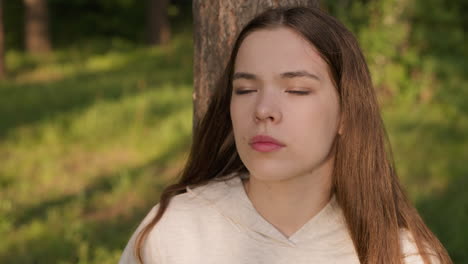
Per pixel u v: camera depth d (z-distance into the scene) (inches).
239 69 55.2
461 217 174.9
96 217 187.0
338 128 58.1
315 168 57.3
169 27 799.1
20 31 741.9
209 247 58.0
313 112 53.5
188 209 60.4
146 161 246.5
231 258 57.4
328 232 57.6
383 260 57.8
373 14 335.3
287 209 57.6
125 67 542.3
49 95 378.6
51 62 582.9
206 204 60.1
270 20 54.5
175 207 61.0
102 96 366.3
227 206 58.9
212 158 66.0
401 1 334.6
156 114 313.0
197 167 66.2
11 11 757.3
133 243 60.9
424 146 246.5
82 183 222.1
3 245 161.8
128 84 410.3
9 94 395.9
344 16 334.6
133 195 204.8
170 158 246.2
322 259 56.8
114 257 152.2
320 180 58.2
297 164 53.6
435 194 193.9
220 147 65.7
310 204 57.9
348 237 57.8
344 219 58.4
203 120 66.2
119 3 799.1
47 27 668.1
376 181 59.6
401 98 323.0
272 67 53.1
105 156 253.6
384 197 60.0
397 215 62.3
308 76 53.1
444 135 266.2
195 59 76.7
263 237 57.3
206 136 65.9
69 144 269.3
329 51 54.5
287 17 54.5
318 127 54.1
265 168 53.2
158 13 706.2
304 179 56.9
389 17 331.6
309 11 55.4
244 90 55.0
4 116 322.3
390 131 265.9
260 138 52.8
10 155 252.8
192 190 62.4
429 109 313.7
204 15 73.8
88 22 788.6
